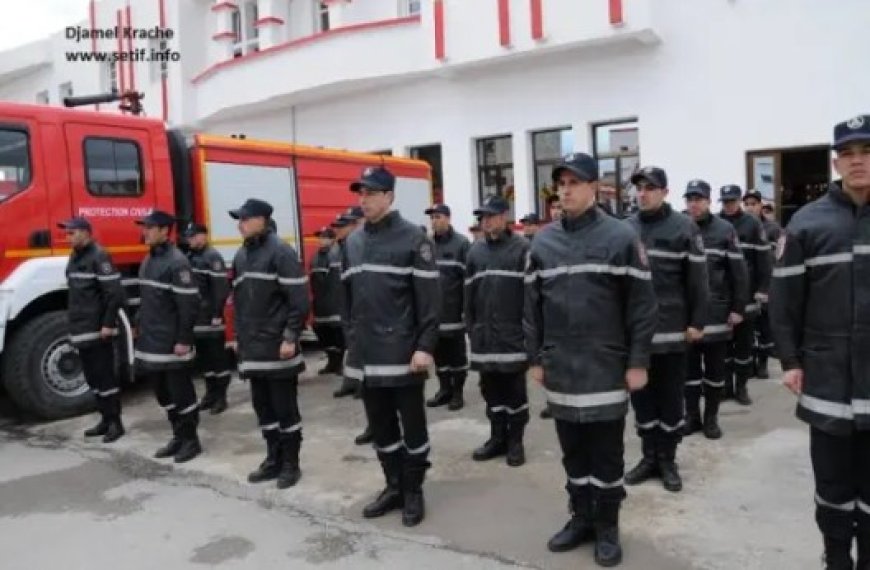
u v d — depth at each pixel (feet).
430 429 20.24
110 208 23.04
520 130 42.83
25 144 21.45
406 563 12.07
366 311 13.51
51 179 21.84
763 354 24.82
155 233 18.29
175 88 61.62
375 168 13.66
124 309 23.29
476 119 44.60
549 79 41.50
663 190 15.56
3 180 21.04
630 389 11.57
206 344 22.97
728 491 14.61
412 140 47.85
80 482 16.83
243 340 15.90
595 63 39.78
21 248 21.29
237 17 60.34
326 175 30.58
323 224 30.22
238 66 54.44
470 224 45.24
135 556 12.75
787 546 12.09
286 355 15.46
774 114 34.88
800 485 14.78
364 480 16.24
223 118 59.36
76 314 19.69
